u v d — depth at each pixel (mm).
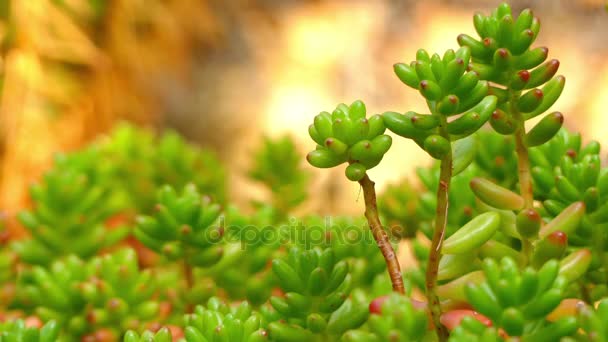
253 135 1761
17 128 1254
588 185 483
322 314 467
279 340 461
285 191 696
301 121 1771
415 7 1845
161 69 1583
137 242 654
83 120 1348
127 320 517
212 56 1795
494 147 542
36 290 541
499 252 467
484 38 476
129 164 703
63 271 534
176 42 1587
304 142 1746
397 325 418
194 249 524
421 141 453
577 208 462
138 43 1459
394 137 1603
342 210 1329
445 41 1787
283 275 462
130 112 1440
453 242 448
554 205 492
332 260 463
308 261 462
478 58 476
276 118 1783
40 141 1284
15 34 1226
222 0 1836
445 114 446
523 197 473
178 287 541
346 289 479
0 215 590
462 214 523
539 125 470
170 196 517
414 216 632
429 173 546
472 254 464
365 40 1834
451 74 444
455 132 451
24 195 1244
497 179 545
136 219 518
